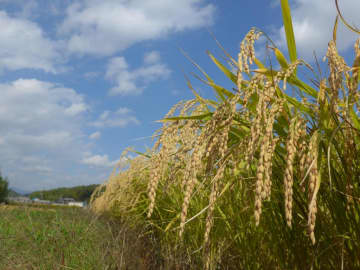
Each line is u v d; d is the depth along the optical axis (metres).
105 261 2.99
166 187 2.09
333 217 1.60
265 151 1.25
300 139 1.47
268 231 2.11
